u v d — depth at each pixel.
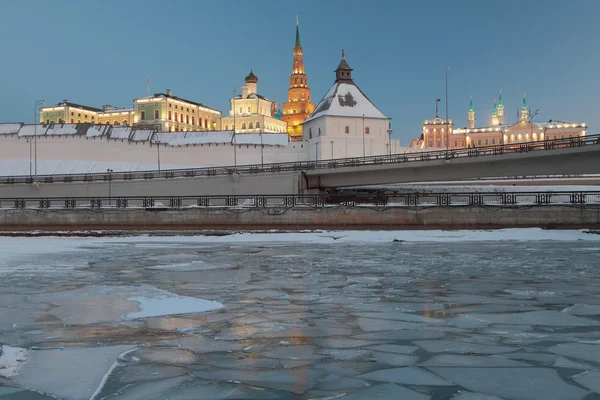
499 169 53.78
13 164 100.31
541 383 7.15
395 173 60.22
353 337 9.68
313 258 23.83
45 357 8.44
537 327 10.38
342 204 45.50
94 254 26.36
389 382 7.23
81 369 7.82
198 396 6.73
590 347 8.94
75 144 102.69
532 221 41.34
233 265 21.19
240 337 9.70
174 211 45.91
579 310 12.00
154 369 7.84
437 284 15.91
